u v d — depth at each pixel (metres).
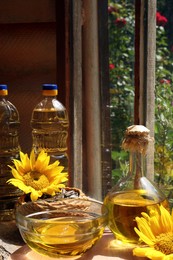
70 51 1.25
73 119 1.28
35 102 1.31
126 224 0.93
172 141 1.22
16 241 1.03
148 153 1.20
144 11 1.16
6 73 1.32
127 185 0.97
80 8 1.27
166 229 0.90
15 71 1.31
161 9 1.25
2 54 1.32
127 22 1.44
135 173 0.98
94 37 1.30
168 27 1.26
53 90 1.11
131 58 1.40
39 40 1.28
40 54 1.28
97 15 1.30
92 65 1.30
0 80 1.33
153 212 0.92
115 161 1.33
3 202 1.16
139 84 1.18
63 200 0.99
